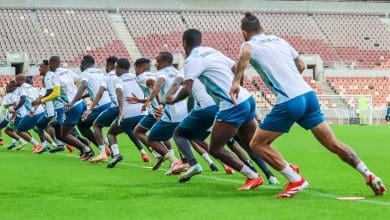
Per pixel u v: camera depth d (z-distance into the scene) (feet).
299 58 57.16
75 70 279.49
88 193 60.29
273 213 47.50
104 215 47.50
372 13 354.33
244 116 61.72
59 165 92.48
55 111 105.40
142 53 299.99
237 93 55.31
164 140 78.69
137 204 52.75
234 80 55.21
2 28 293.02
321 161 100.94
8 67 266.36
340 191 61.31
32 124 120.37
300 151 125.49
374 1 356.59
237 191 61.52
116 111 94.84
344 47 331.16
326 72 304.71
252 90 282.15
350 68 307.99
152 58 298.76
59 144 117.80
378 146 141.28
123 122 90.63
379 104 300.61
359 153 121.08
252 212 48.03
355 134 190.70
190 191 61.62
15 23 297.12
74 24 305.12
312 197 56.54
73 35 299.38
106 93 100.27
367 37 338.75
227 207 50.62
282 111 54.95
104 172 81.82
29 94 120.37
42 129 118.62
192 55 61.31
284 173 56.18
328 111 281.95
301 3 346.74
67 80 104.68
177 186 65.87
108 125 96.68
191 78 60.70
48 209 50.57
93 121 100.27
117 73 91.15
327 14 347.36
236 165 62.44
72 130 109.40
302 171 83.61
